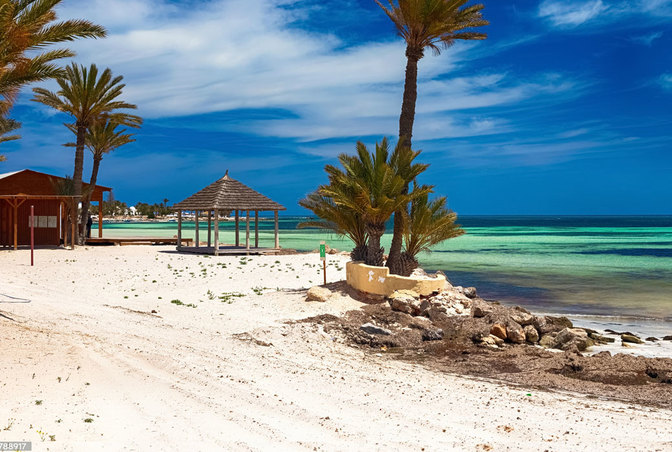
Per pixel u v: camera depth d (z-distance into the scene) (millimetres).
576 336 13922
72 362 9086
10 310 13891
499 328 14203
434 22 18875
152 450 5863
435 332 14172
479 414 7973
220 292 19984
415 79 19922
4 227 35938
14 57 13484
